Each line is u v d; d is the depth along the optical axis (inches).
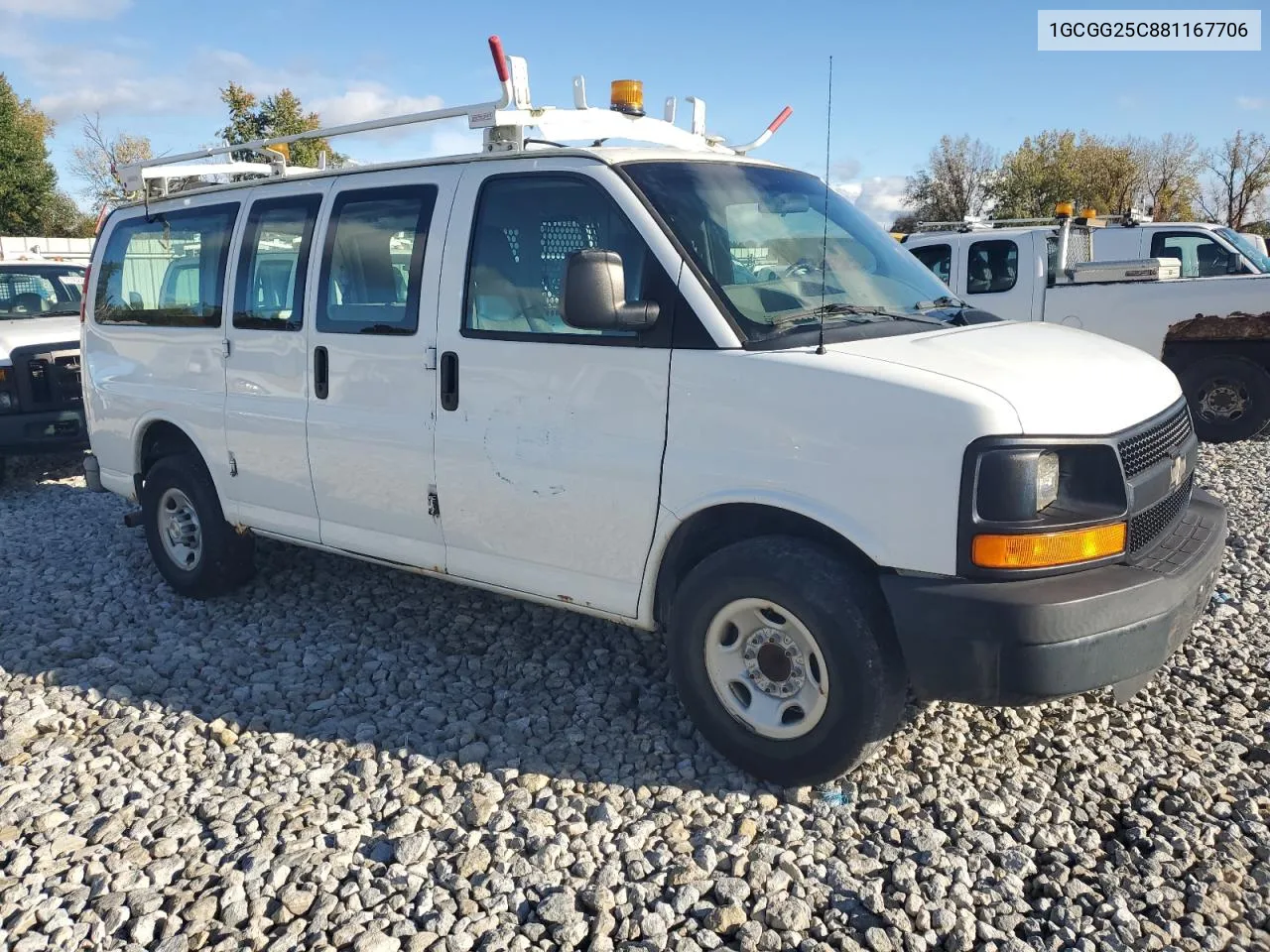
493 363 155.3
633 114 175.5
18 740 158.6
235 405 197.8
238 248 197.3
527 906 116.0
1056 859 121.4
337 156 212.2
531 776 142.0
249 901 117.1
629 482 141.8
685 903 115.0
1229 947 106.7
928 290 163.9
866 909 113.8
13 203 1483.8
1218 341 370.3
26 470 385.4
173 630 205.2
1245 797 133.3
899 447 120.0
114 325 227.9
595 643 190.1
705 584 136.0
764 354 131.1
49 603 223.5
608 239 145.8
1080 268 380.8
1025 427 116.5
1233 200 1813.5
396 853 124.6
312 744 154.3
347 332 175.5
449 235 162.4
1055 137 1772.9
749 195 156.0
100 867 124.7
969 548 117.0
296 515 192.7
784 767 134.7
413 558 174.1
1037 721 155.1
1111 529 122.1
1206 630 188.9
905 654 121.9
